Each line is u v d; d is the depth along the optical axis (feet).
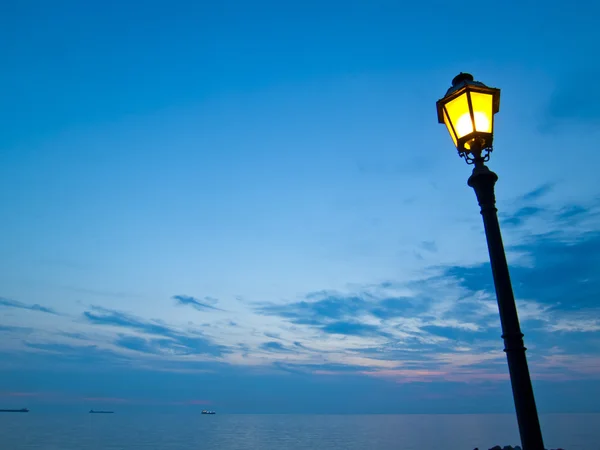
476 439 284.41
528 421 11.80
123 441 304.30
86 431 431.84
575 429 302.04
